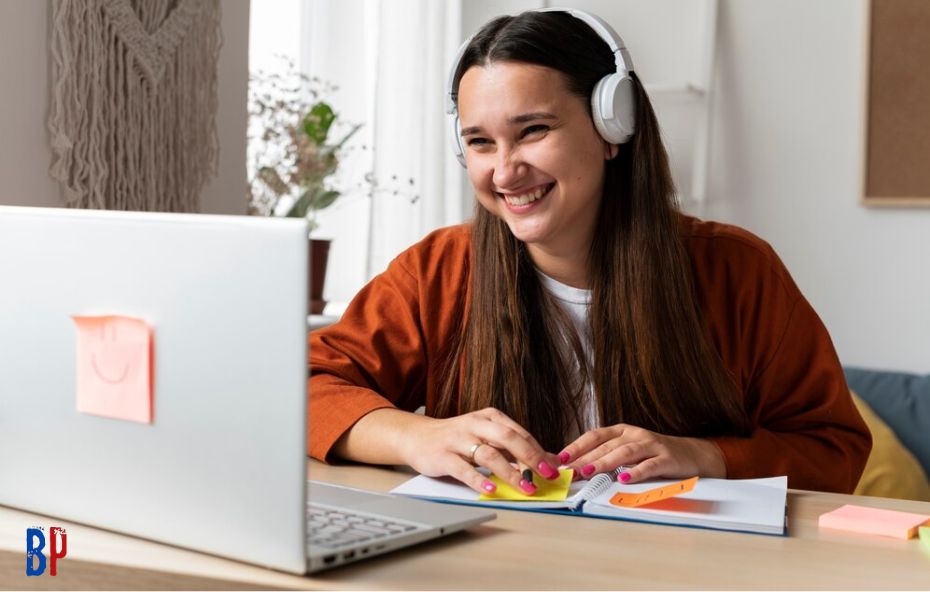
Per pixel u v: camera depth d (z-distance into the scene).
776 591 0.76
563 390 1.38
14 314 0.92
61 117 1.48
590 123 1.25
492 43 1.23
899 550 0.89
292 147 2.44
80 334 0.87
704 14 2.98
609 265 1.35
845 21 2.93
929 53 2.83
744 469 1.21
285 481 0.76
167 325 0.81
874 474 2.47
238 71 1.97
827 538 0.93
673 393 1.32
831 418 1.36
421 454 1.14
